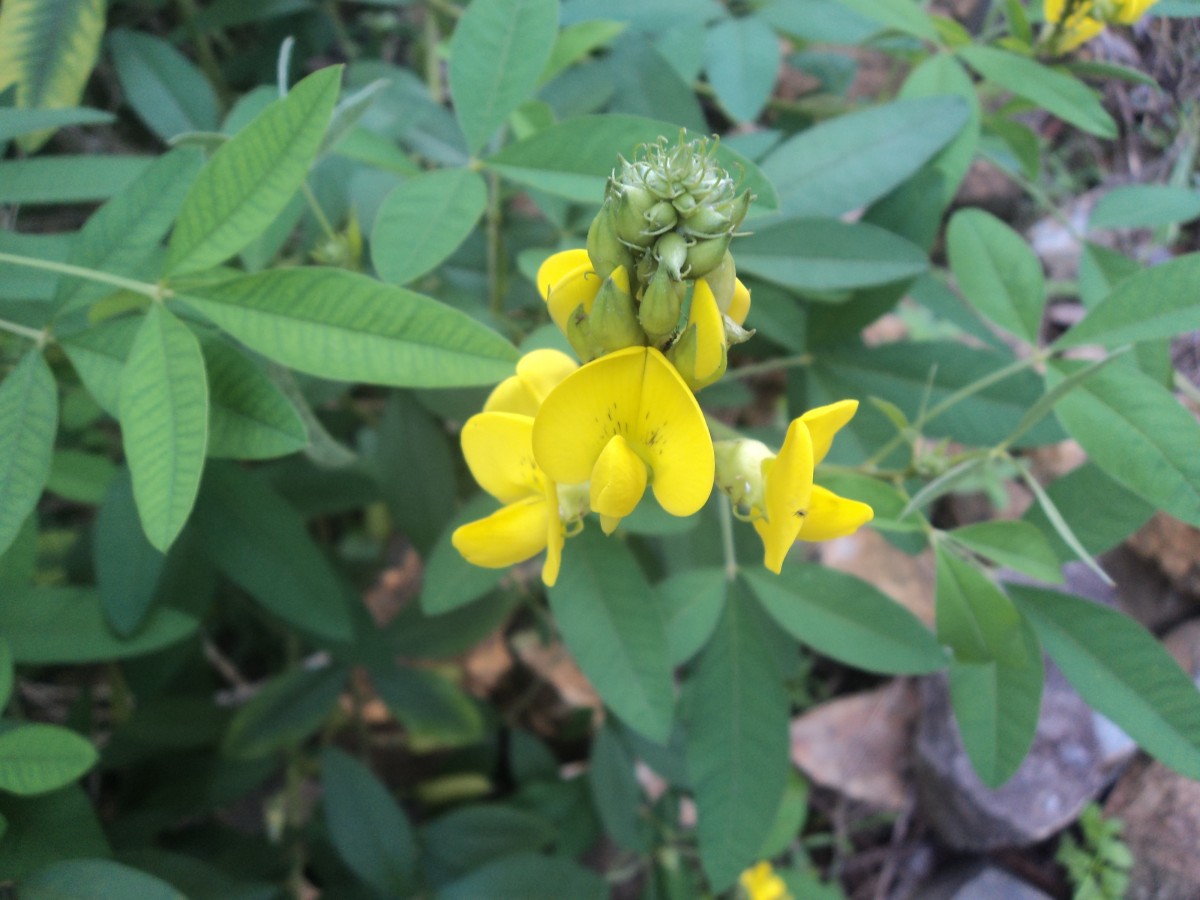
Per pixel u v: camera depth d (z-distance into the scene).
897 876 0.26
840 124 0.17
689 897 0.23
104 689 0.25
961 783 0.24
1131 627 0.14
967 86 0.17
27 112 0.14
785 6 0.20
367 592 0.29
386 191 0.20
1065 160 0.27
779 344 0.20
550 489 0.11
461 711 0.22
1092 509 0.15
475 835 0.21
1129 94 0.22
